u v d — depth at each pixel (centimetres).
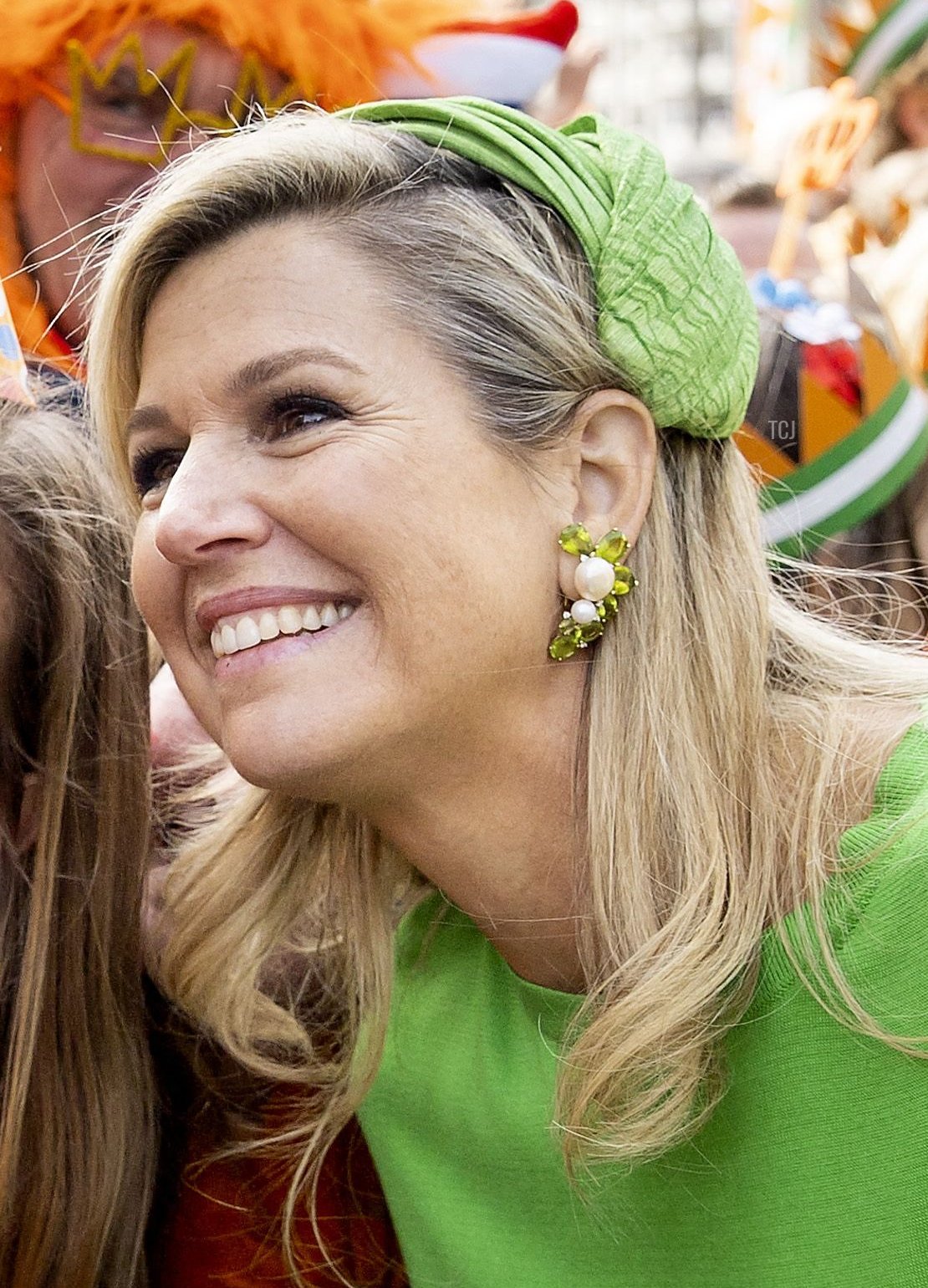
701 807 116
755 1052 116
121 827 142
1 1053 143
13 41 149
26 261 157
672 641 118
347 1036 141
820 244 229
